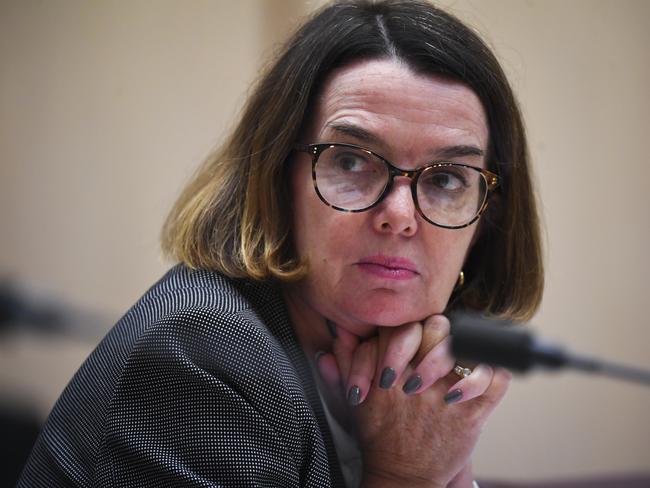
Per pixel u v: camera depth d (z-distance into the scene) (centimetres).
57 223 1212
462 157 584
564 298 1319
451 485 668
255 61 1246
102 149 1231
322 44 588
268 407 485
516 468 1281
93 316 264
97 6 1234
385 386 583
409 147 566
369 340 614
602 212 1330
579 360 321
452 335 328
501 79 619
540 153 1302
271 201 586
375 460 621
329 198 567
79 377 529
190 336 491
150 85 1249
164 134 1252
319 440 513
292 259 591
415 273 578
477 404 610
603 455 1290
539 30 1295
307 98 588
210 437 464
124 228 1230
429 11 600
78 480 484
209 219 598
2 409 281
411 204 561
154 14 1252
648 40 1329
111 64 1238
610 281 1331
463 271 702
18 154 1202
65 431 512
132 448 466
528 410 1287
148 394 481
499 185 665
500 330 321
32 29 1208
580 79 1315
